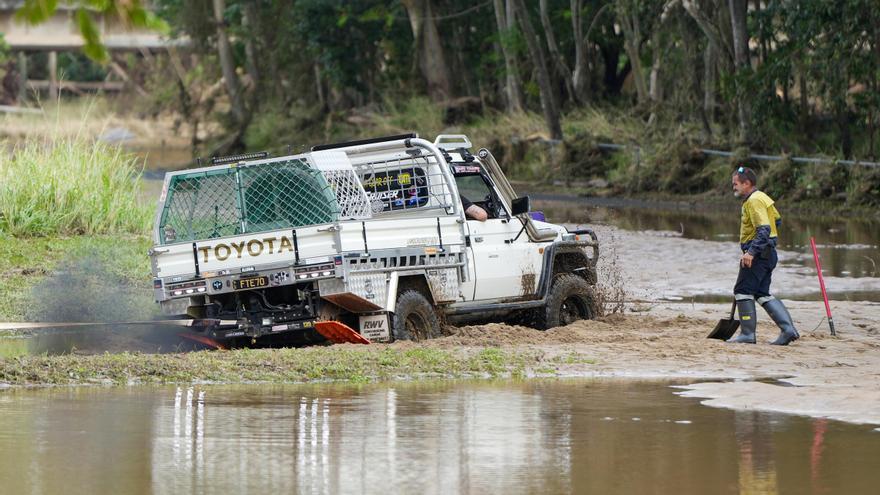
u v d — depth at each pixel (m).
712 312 49.38
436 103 159.25
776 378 33.12
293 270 36.44
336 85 179.75
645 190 116.81
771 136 114.00
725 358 36.34
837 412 28.11
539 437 25.20
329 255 36.31
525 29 134.12
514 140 136.25
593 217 94.25
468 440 24.83
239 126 186.00
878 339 41.75
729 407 28.66
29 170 62.66
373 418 27.06
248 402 29.02
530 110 149.75
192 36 188.25
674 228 85.50
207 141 189.38
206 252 37.06
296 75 184.75
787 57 107.44
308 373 32.88
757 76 109.00
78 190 62.62
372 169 41.00
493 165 42.72
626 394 30.42
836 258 68.56
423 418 27.14
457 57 175.38
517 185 127.50
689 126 122.38
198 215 37.97
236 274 36.78
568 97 156.62
